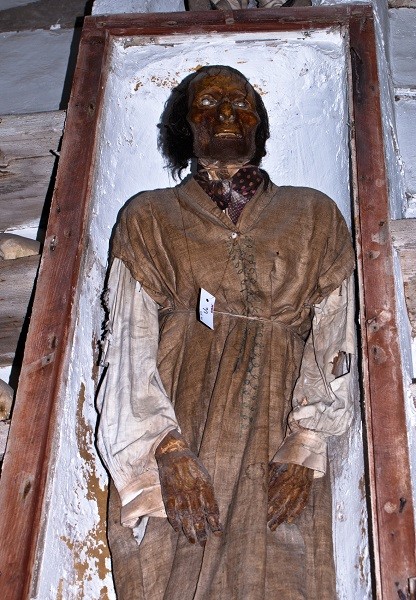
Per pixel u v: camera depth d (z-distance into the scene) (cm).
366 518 225
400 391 218
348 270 241
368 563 221
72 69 363
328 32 281
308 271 242
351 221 256
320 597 213
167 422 221
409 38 340
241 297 238
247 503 213
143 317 239
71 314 237
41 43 374
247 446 220
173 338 238
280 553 212
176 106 270
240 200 248
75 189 255
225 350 231
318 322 240
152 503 216
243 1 305
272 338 235
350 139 259
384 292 233
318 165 284
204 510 213
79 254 245
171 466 215
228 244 242
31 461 217
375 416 215
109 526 224
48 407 224
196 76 264
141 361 231
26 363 230
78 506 232
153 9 312
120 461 219
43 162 288
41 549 211
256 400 226
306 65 289
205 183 252
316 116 288
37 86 360
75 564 226
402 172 301
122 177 280
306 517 222
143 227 247
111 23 287
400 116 319
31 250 286
